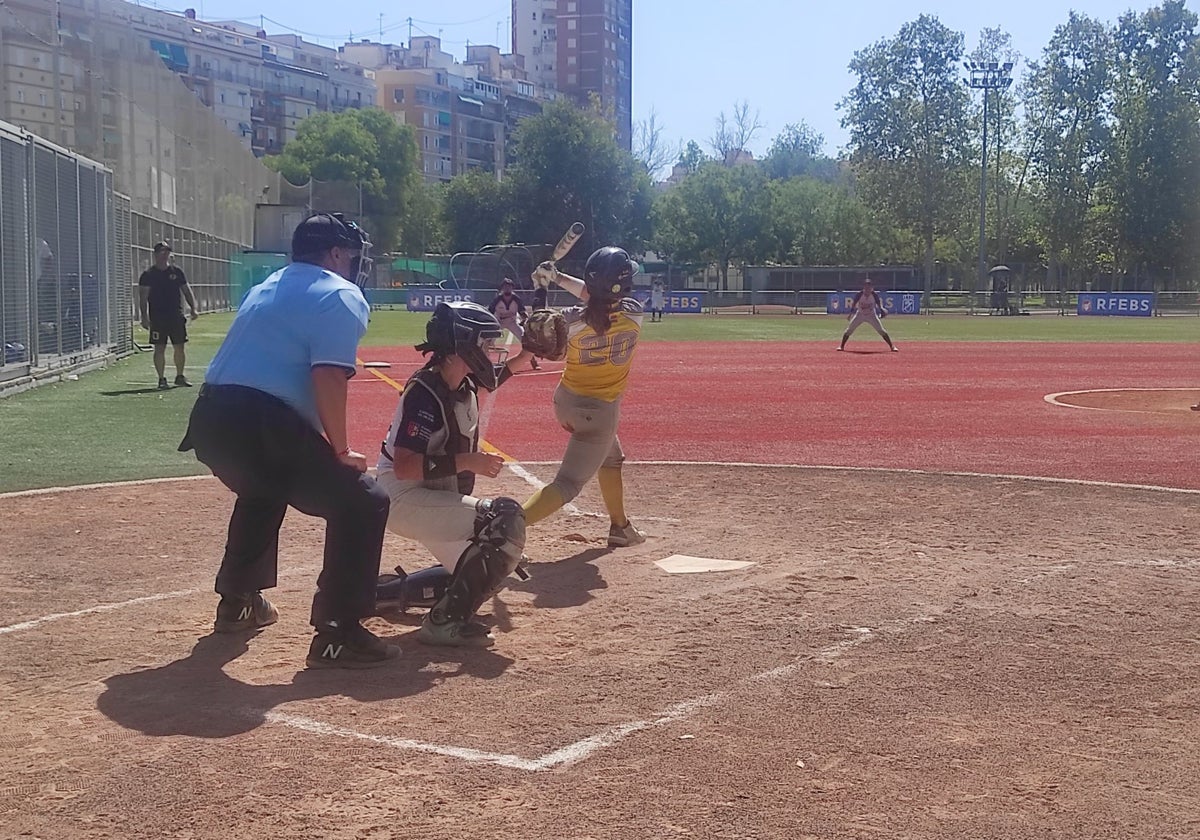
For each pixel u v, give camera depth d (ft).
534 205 282.77
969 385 71.87
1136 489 34.53
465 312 20.24
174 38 378.94
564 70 545.03
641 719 16.11
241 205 193.16
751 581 24.06
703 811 13.16
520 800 13.44
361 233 19.81
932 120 271.69
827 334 139.44
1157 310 223.30
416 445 20.10
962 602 22.33
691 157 405.59
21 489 34.50
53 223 68.44
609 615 21.56
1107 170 271.69
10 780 14.03
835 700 16.89
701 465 39.19
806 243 314.96
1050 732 15.67
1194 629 20.56
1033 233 308.81
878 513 31.27
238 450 18.44
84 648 19.57
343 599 18.39
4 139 58.85
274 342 18.38
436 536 20.38
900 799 13.51
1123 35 269.03
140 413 52.34
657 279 272.51
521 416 54.29
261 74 415.23
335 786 13.84
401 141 323.98
